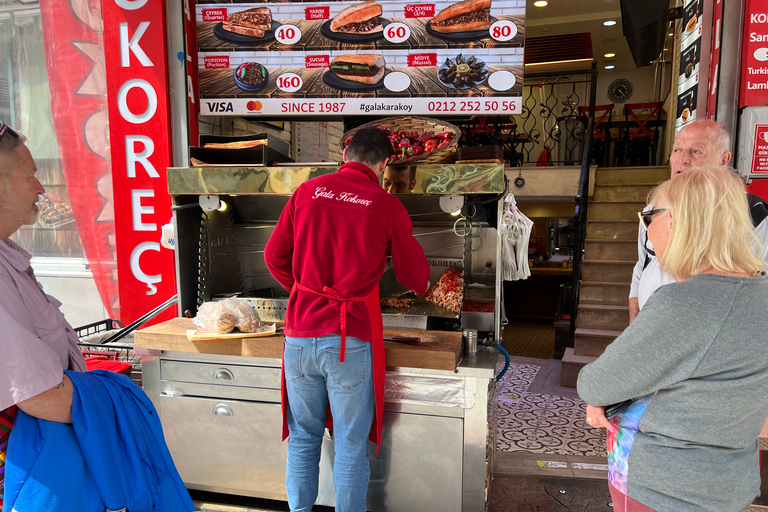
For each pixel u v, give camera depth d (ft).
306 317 6.08
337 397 6.12
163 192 9.94
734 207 3.42
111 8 9.64
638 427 3.73
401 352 6.77
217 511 7.71
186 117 9.77
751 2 8.22
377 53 9.13
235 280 9.64
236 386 7.51
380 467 7.20
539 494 8.10
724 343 3.30
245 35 9.43
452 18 8.86
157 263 10.12
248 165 7.73
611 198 19.42
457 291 8.05
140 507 3.92
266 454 7.56
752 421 3.43
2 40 10.77
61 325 3.87
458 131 7.80
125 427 3.86
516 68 8.80
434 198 8.45
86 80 10.30
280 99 9.49
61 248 11.21
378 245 5.98
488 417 7.27
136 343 7.61
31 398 3.31
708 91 9.23
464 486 6.95
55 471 3.46
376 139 6.31
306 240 6.10
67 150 10.63
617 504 3.96
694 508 3.49
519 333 21.15
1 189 3.47
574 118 24.52
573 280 15.06
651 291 6.82
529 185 20.26
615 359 3.61
